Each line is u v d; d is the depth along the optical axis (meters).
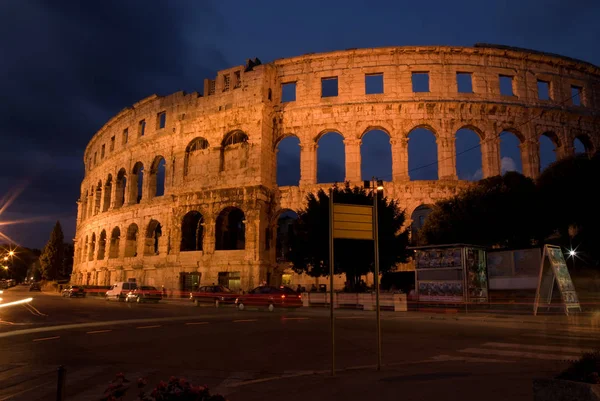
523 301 36.53
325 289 57.75
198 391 6.45
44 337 23.86
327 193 57.75
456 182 55.94
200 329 26.72
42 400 11.98
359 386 11.98
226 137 64.94
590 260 43.62
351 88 60.44
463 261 36.91
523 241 46.56
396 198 55.91
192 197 64.38
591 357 8.48
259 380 13.52
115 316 36.38
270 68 63.44
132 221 74.81
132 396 12.33
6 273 195.50
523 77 60.72
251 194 59.62
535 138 59.25
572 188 42.94
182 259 63.62
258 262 57.53
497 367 14.27
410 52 60.00
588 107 62.53
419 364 15.35
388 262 45.97
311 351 18.94
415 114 58.53
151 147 74.94
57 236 128.88
